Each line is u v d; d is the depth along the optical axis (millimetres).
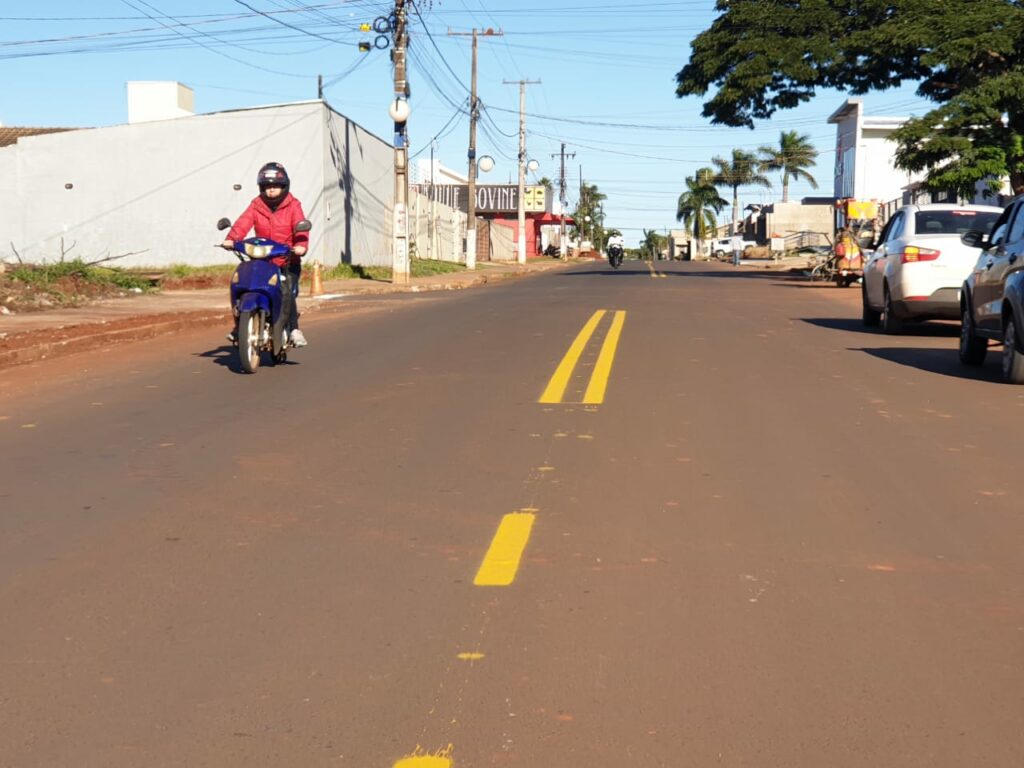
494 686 4102
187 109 51688
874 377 11828
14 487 7102
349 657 4379
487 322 18219
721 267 62344
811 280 36156
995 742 3660
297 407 9992
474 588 5168
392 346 14773
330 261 39594
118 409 9953
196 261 39625
